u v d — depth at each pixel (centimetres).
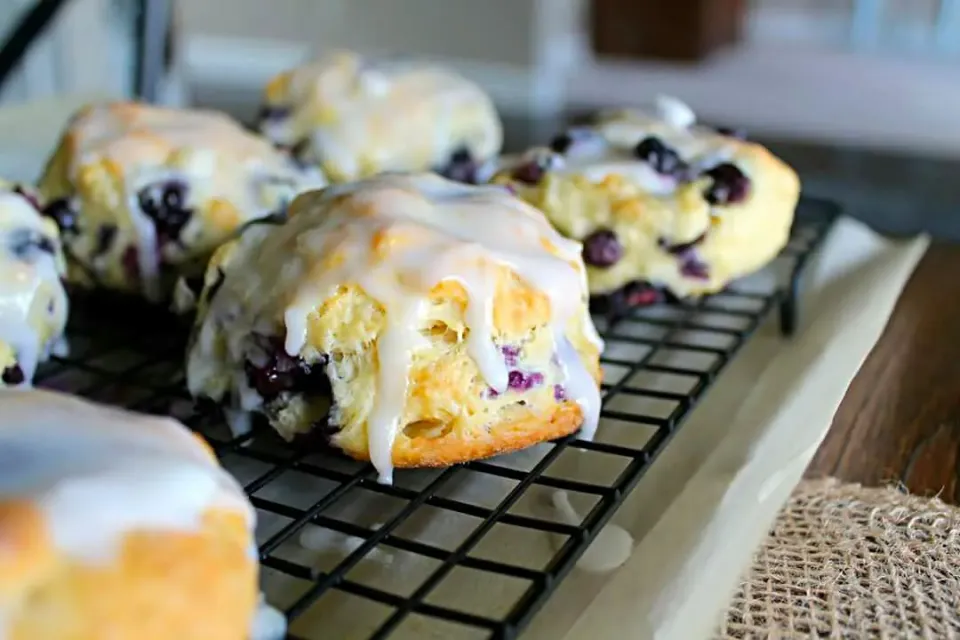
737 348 33
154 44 50
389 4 84
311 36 88
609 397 32
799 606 28
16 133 46
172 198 36
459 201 32
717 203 36
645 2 83
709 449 31
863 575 28
